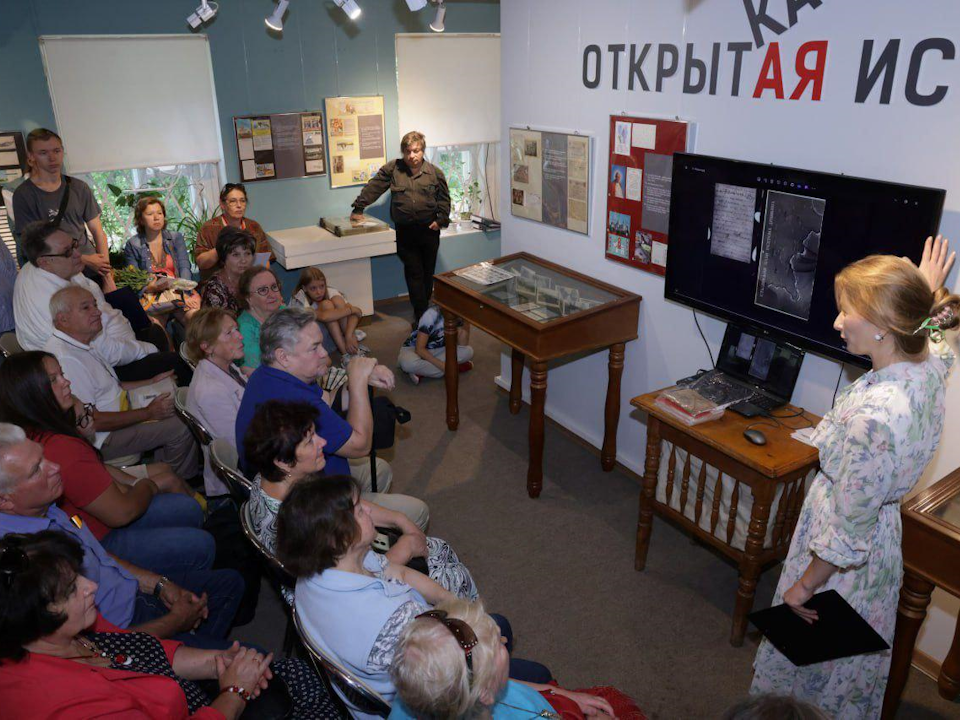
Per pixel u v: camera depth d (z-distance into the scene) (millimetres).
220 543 2639
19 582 1406
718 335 3162
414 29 5812
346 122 5785
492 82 6281
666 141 3137
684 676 2568
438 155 6516
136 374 3639
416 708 1415
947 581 1989
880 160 2379
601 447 4047
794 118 2615
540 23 3707
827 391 2723
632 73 3254
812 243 2525
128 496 2408
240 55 5281
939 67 2168
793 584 2094
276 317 2387
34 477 1888
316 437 2041
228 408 2771
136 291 4656
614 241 3594
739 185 2744
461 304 3826
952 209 2221
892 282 1718
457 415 4273
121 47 4926
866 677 2111
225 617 2352
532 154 3980
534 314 3396
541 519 3473
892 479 1789
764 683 2260
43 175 4410
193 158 5398
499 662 1506
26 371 2252
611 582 3041
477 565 3150
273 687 1829
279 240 5512
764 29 2643
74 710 1409
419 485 3756
